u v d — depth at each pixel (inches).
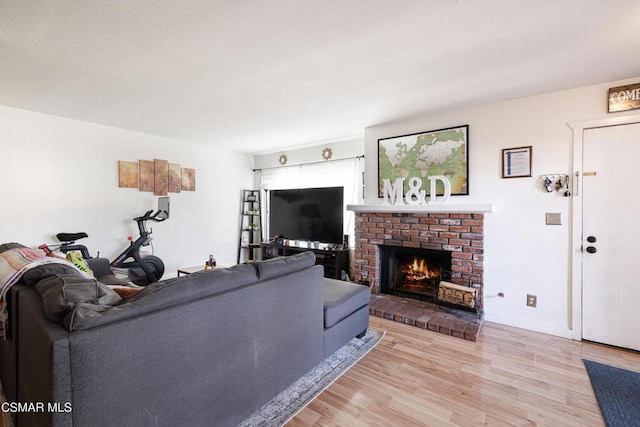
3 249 86.4
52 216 135.3
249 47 77.1
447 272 132.0
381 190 150.2
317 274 83.0
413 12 63.0
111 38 72.4
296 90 106.1
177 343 50.7
